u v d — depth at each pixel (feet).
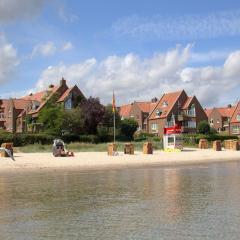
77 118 274.36
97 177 91.76
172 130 200.23
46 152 185.06
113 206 52.60
